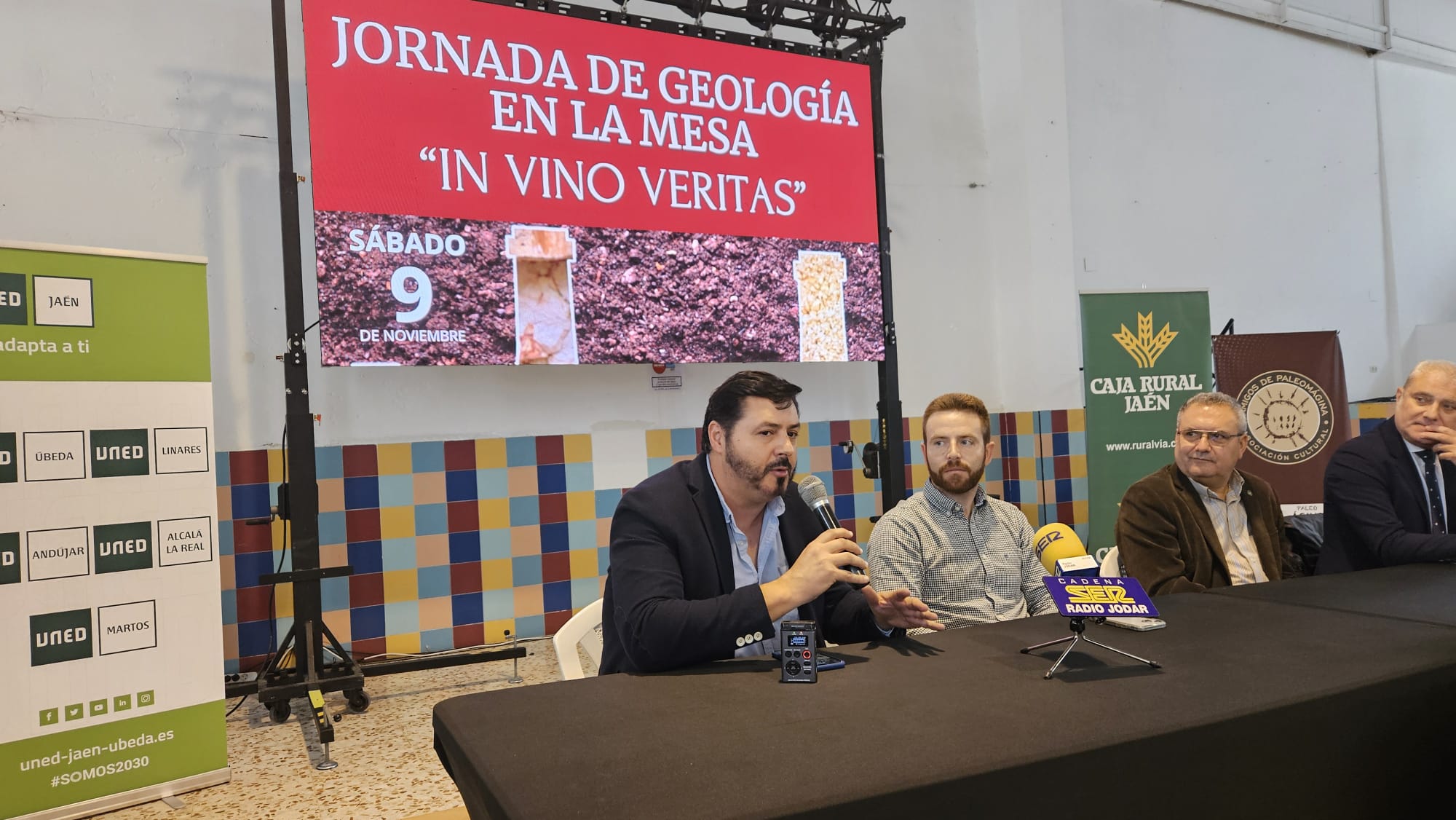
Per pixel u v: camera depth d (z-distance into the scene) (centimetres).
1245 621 156
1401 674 121
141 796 213
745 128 357
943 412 220
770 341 361
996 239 450
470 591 336
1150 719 105
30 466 202
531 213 316
